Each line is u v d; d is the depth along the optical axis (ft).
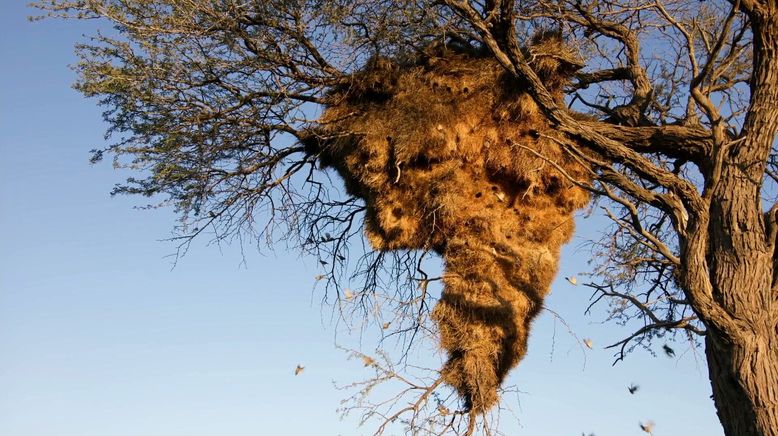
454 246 32.04
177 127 34.63
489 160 32.01
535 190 32.27
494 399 30.66
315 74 35.65
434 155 31.89
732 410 24.06
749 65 34.58
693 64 26.13
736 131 27.40
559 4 34.27
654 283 34.45
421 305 32.27
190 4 33.81
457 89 32.58
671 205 24.64
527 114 31.60
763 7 26.61
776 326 24.97
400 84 33.35
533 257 32.01
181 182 35.73
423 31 34.14
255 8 34.37
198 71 34.42
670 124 31.40
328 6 33.55
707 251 26.43
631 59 35.12
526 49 33.37
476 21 29.45
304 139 35.73
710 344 25.05
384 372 30.42
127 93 34.32
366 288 35.27
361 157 32.68
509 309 31.40
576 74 36.94
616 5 34.86
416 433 29.81
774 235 25.55
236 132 35.19
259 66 34.45
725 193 26.32
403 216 32.50
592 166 31.58
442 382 30.89
